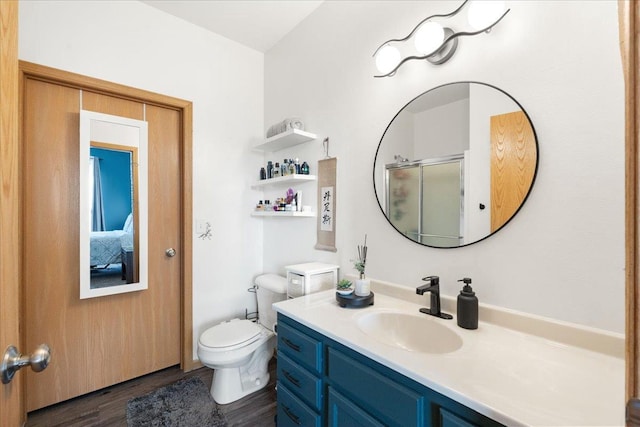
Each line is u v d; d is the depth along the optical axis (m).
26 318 1.59
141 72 1.91
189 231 2.10
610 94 0.90
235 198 2.34
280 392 1.33
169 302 2.08
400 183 1.48
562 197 0.99
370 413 0.93
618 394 0.70
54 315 1.67
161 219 2.04
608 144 0.90
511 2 1.11
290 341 1.27
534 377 0.77
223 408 1.67
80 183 1.70
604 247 0.91
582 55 0.95
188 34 2.11
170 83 2.02
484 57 1.19
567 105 0.98
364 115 1.67
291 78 2.21
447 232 1.29
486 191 1.17
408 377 0.81
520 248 1.08
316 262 1.97
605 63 0.91
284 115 2.28
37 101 1.63
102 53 1.77
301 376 1.19
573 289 0.96
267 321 2.07
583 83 0.95
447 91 1.30
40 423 1.54
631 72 0.34
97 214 1.76
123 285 1.85
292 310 1.30
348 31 1.77
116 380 1.87
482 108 1.18
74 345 1.73
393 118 1.52
